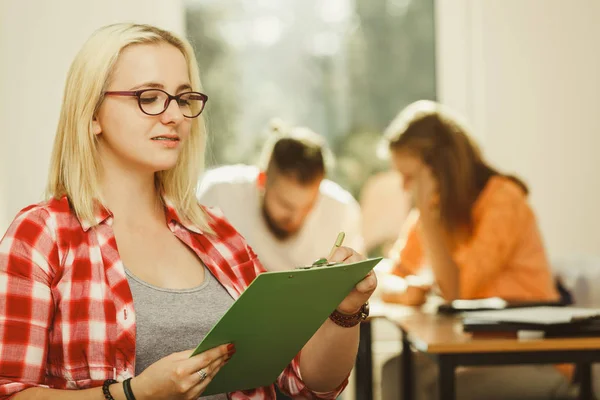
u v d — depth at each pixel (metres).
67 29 3.68
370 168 4.18
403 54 4.17
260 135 4.11
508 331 2.10
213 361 1.16
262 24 4.09
